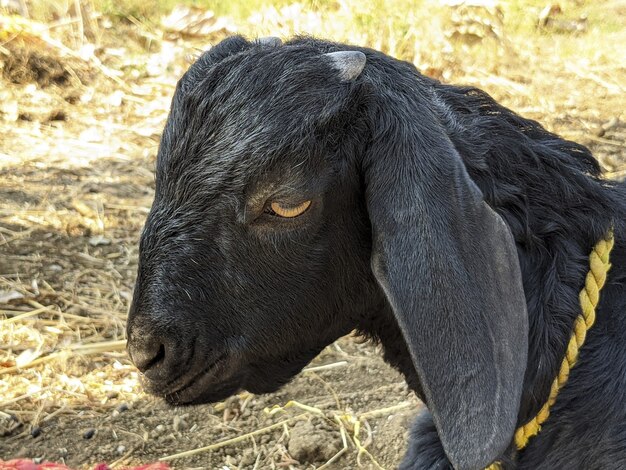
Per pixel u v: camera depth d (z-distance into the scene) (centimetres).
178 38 186
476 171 65
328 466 97
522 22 208
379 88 64
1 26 170
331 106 63
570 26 212
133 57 178
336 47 68
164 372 67
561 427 68
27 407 100
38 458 94
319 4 192
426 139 62
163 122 159
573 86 180
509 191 66
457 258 60
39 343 109
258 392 73
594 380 67
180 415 101
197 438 99
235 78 63
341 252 66
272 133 62
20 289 116
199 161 63
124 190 139
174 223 64
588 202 69
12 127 154
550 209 68
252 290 65
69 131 154
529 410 68
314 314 68
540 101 171
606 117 166
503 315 60
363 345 113
